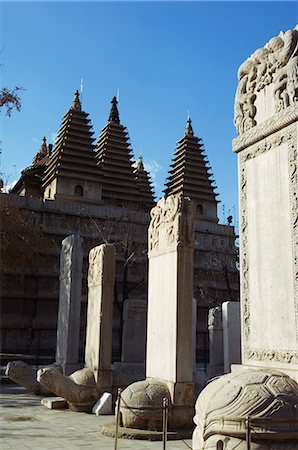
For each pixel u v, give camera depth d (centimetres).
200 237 5159
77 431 1010
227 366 1892
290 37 736
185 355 1020
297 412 531
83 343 3941
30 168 5800
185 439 926
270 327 689
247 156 797
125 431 946
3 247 3180
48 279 4475
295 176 684
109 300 1427
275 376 585
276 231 706
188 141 6150
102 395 1298
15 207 3388
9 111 1909
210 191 5909
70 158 5272
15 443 891
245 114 814
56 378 1271
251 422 518
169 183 6134
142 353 2100
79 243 1855
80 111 5525
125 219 4791
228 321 1927
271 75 770
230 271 5038
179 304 1041
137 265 4662
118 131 6091
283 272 680
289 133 709
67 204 4700
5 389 1794
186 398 996
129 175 5825
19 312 4328
